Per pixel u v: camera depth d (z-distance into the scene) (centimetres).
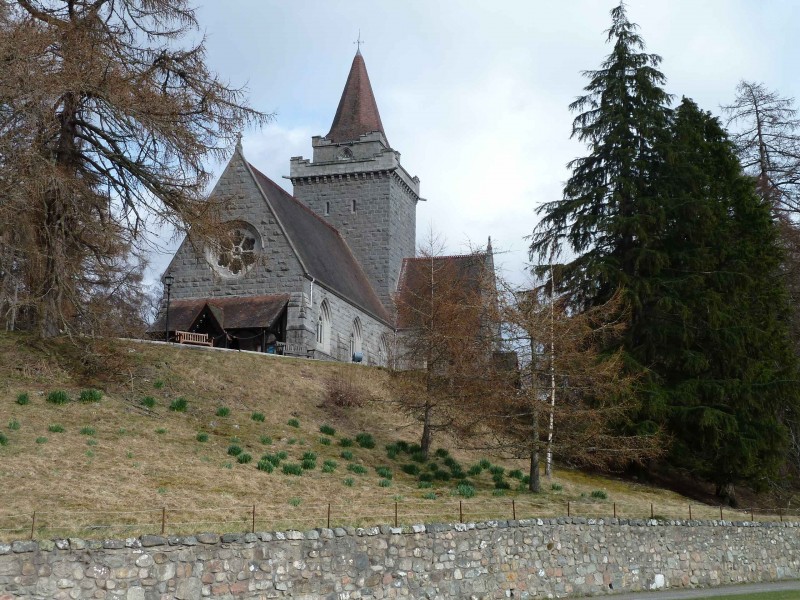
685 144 3397
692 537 2244
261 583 1461
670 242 3394
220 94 2591
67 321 2664
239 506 1819
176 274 4456
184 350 3269
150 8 2633
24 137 2203
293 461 2417
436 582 1691
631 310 3162
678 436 3092
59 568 1280
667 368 3238
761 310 3438
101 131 2622
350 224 5841
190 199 2616
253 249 4375
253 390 3053
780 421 3531
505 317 2531
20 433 2092
